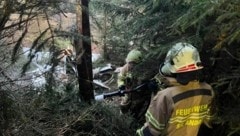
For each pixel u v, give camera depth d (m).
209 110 2.77
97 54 6.98
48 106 3.11
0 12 2.23
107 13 4.20
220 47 2.83
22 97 2.58
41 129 2.65
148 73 4.28
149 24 4.51
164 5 4.27
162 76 2.85
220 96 3.12
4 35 2.39
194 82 2.61
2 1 2.25
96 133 3.39
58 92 3.45
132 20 4.69
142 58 4.33
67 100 3.54
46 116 3.02
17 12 2.35
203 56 3.54
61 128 2.92
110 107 4.01
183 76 2.56
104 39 4.32
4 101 2.24
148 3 4.62
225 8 2.89
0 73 2.41
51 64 2.65
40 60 2.64
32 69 2.70
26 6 2.37
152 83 3.57
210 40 3.39
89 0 3.76
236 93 2.93
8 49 2.54
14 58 2.44
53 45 2.60
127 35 4.94
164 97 2.58
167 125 2.63
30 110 2.61
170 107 2.56
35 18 2.50
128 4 4.82
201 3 3.06
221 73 3.21
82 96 3.85
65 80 3.71
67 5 2.71
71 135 3.13
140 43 4.73
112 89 6.04
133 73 4.32
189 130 2.70
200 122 2.74
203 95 2.64
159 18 4.36
